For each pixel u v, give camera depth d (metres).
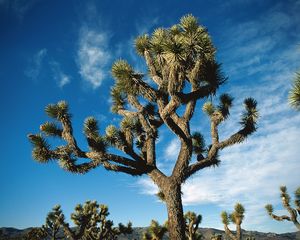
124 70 7.68
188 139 7.80
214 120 8.63
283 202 13.90
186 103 7.39
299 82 2.94
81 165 8.26
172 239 7.20
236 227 12.12
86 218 15.09
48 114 8.35
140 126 9.46
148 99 8.20
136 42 9.19
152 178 8.05
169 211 7.44
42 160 8.14
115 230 16.83
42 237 18.80
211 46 7.11
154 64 8.95
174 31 8.66
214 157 8.24
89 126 8.67
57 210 17.52
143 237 11.34
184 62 6.94
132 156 8.51
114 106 9.70
